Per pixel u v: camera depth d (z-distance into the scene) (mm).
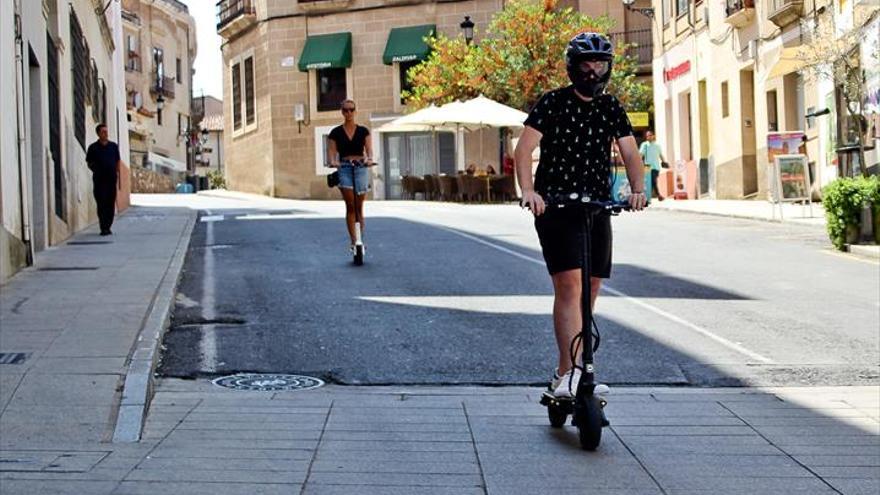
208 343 8938
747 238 17562
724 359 8367
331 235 18219
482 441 5969
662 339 9078
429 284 12078
